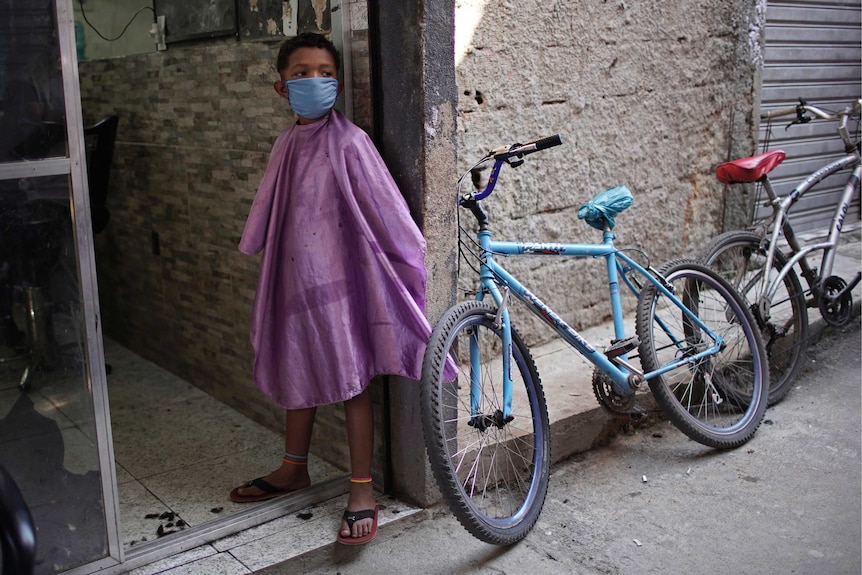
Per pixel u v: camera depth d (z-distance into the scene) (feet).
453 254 9.80
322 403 9.37
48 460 8.23
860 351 15.24
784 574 9.18
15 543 5.22
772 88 18.61
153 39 13.30
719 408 12.96
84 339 8.21
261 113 11.22
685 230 16.87
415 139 9.22
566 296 14.79
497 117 13.06
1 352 7.79
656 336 13.92
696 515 10.36
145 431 12.48
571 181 14.39
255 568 8.87
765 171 13.41
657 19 15.19
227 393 13.37
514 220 13.67
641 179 15.66
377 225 9.05
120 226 15.62
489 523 9.32
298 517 9.91
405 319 9.27
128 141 14.71
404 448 10.22
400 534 9.91
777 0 18.21
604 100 14.62
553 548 9.72
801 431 12.56
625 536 9.95
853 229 20.92
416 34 8.93
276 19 10.58
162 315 14.78
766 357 12.65
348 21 9.48
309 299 9.12
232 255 12.46
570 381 12.94
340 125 9.14
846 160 14.49
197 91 12.48
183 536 9.30
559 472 11.48
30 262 7.80
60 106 7.68
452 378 9.16
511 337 10.02
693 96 16.29
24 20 7.39
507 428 10.93
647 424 12.80
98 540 8.67
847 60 20.16
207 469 11.27
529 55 13.26
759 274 13.82
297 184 9.14
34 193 7.70
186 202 13.33
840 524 10.12
